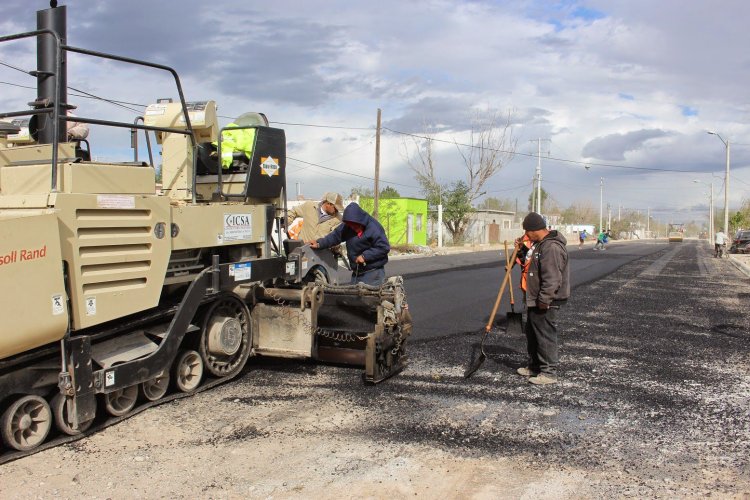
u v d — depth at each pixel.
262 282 6.19
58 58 4.04
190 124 5.20
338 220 8.02
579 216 112.12
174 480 3.69
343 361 6.18
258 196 5.93
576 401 5.27
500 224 59.38
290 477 3.74
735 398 5.37
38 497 3.47
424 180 43.81
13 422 3.96
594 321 9.32
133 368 4.55
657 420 4.81
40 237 3.84
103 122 4.40
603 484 3.67
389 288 6.25
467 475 3.78
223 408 5.00
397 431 4.52
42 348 4.05
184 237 5.02
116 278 4.41
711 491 3.59
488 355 6.95
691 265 24.33
